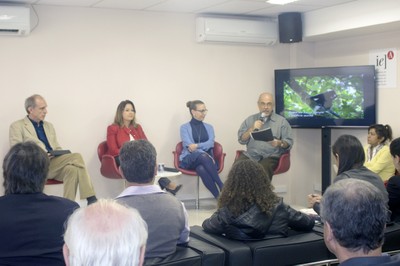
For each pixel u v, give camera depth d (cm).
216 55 695
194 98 683
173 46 665
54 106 599
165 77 662
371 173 354
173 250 268
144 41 646
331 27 643
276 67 736
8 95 576
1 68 570
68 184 523
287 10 666
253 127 640
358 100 649
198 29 668
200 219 587
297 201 746
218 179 616
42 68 591
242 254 304
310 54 745
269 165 622
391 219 373
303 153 744
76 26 606
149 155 265
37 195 232
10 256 222
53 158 533
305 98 684
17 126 545
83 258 117
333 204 160
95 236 119
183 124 655
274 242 317
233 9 651
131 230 122
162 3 600
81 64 611
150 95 654
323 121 675
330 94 667
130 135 606
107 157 578
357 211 156
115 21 627
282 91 701
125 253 119
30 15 579
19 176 232
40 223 226
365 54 668
